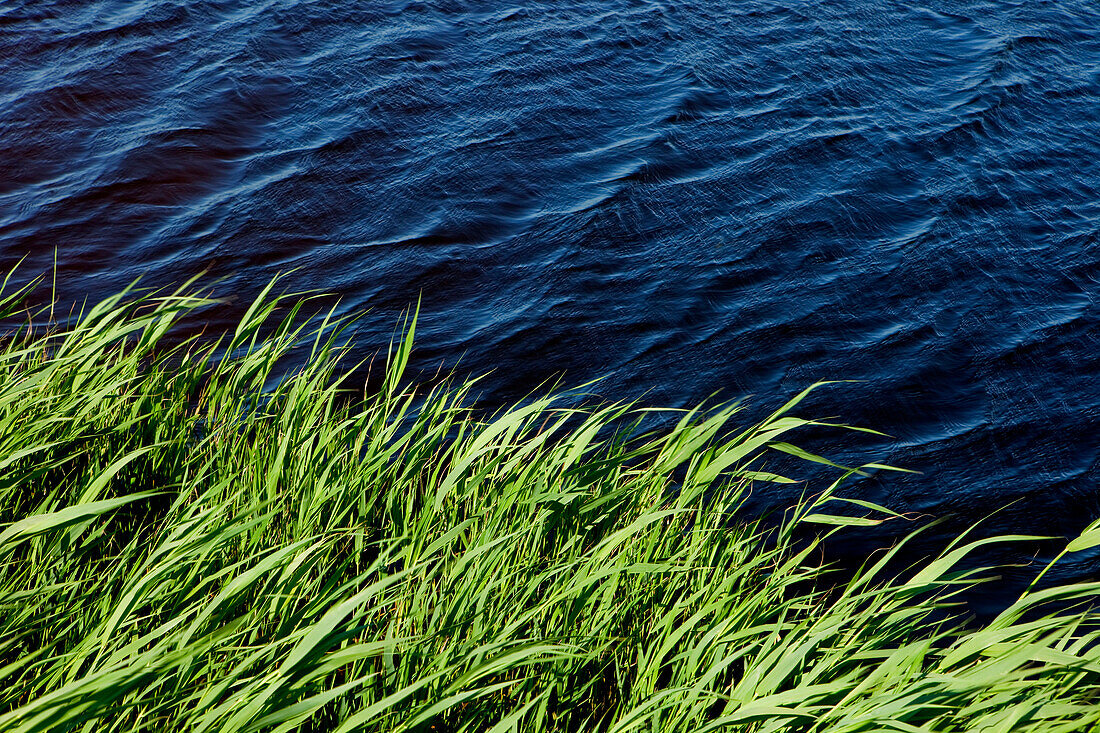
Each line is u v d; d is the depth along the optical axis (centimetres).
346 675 301
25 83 1098
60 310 766
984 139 1090
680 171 1020
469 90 1161
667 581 356
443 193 968
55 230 872
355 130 1065
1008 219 955
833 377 748
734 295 839
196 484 376
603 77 1203
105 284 809
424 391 709
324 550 325
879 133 1095
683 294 837
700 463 371
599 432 671
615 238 910
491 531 334
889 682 264
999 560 587
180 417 414
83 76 1116
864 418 708
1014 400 725
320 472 376
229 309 786
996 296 842
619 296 834
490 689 239
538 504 345
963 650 256
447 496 368
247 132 1054
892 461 668
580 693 308
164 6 1287
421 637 273
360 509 362
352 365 732
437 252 882
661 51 1269
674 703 274
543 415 683
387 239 899
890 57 1271
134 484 401
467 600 301
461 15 1341
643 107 1142
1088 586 258
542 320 799
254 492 374
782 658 270
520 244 900
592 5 1386
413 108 1115
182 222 901
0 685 279
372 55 1218
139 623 297
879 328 803
